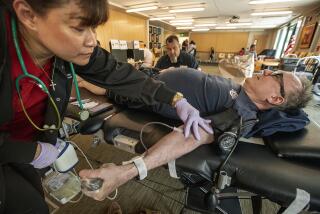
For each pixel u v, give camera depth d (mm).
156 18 7926
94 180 613
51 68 556
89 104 1210
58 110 630
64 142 704
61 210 1106
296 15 6613
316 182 659
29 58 477
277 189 671
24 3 330
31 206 561
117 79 724
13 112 485
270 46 11516
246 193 979
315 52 4680
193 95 1036
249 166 732
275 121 856
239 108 908
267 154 786
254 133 884
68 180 1166
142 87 747
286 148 755
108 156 1610
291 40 7215
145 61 3562
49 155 546
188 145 765
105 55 701
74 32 372
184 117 781
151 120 1050
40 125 641
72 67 599
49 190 1132
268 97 954
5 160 450
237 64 2414
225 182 721
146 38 8305
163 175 1404
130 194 1236
